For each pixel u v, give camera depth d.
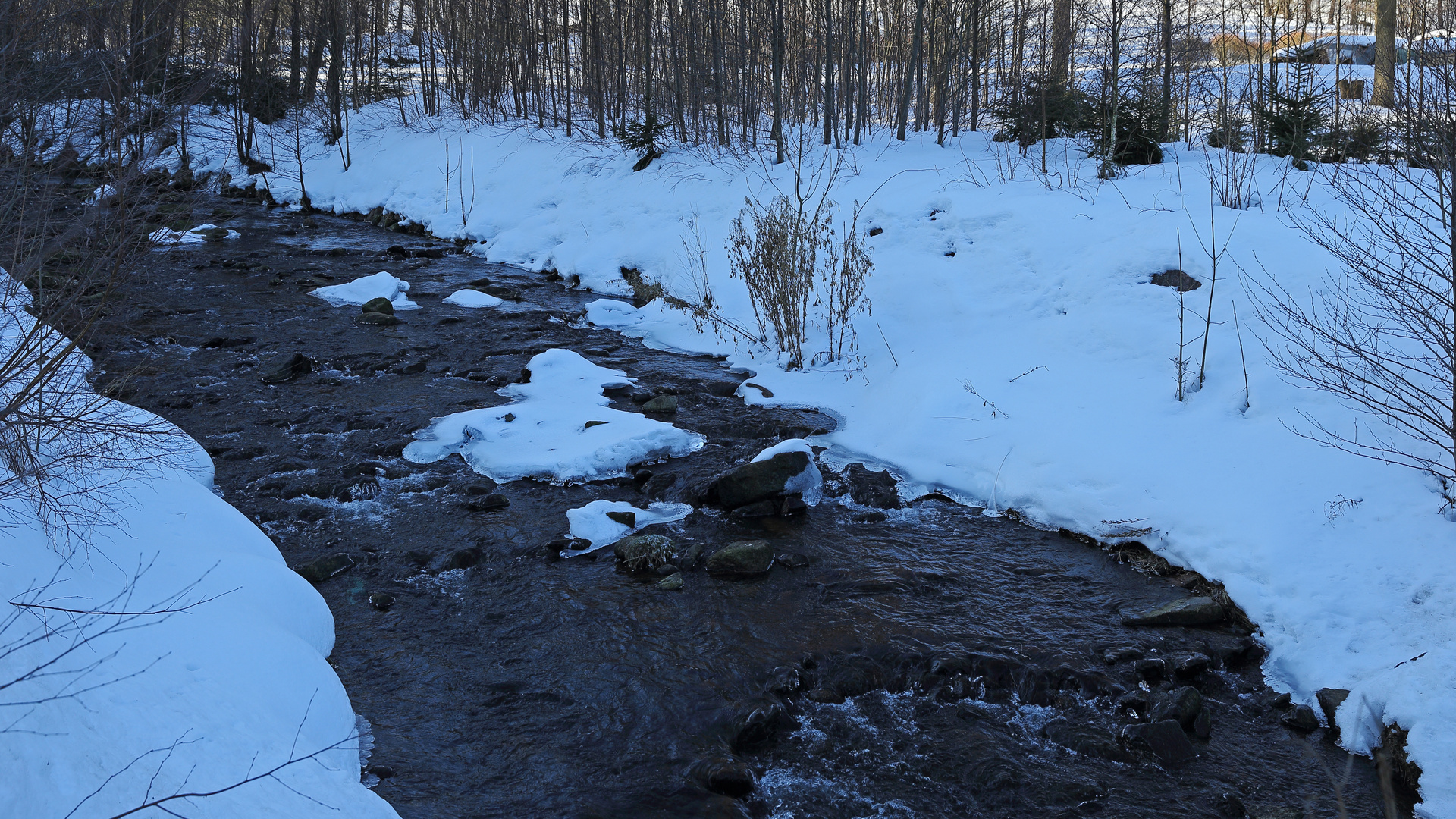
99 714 3.75
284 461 8.59
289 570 6.02
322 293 15.01
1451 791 4.50
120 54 5.88
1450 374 7.09
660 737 5.14
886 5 21.78
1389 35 13.49
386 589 6.65
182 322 13.05
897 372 10.15
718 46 18.48
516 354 12.12
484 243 18.58
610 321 13.66
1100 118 14.16
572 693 5.52
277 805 3.72
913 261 11.89
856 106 18.31
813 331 11.59
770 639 6.07
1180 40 15.94
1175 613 6.23
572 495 8.19
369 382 10.95
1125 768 4.99
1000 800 4.77
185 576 5.21
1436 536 6.02
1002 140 15.84
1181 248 9.66
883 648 5.97
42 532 4.81
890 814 4.68
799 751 5.14
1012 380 9.27
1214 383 8.23
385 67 30.59
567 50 22.23
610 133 20.77
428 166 21.80
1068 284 10.27
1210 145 14.28
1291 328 8.21
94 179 5.67
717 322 12.55
